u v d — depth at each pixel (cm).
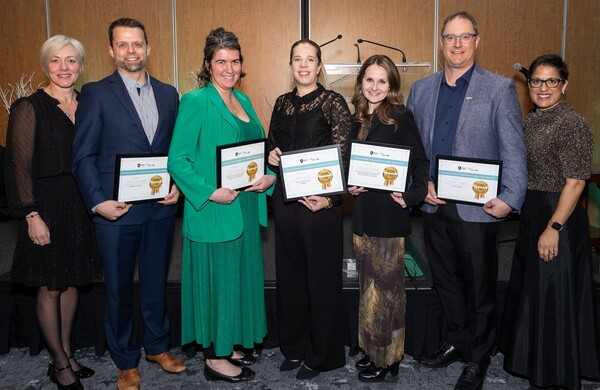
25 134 221
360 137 238
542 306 231
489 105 229
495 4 582
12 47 607
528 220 237
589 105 592
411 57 593
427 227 256
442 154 241
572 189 219
